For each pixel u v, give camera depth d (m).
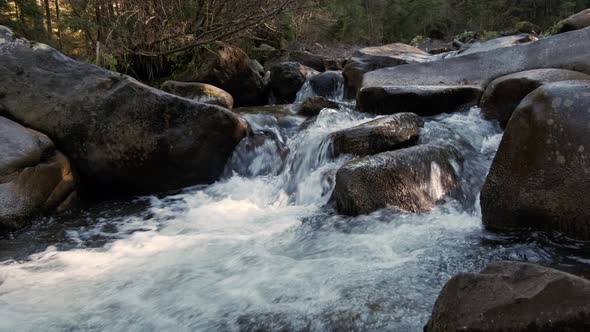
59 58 5.50
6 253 4.00
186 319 2.92
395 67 7.57
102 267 3.71
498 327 2.18
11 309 3.12
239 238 4.16
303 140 5.81
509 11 22.56
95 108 5.30
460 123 5.78
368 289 3.08
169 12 8.96
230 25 9.12
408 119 5.49
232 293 3.17
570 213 3.45
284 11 9.45
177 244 4.09
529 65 6.45
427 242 3.70
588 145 3.44
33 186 4.65
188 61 9.30
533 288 2.25
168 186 5.58
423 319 2.72
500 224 3.80
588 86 3.65
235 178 5.79
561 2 21.86
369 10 21.84
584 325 2.08
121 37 8.85
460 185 4.53
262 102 10.22
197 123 5.48
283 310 2.93
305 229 4.20
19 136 4.77
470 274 2.44
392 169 4.30
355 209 4.20
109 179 5.43
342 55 15.80
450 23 23.70
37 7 9.20
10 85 5.34
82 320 2.98
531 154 3.65
